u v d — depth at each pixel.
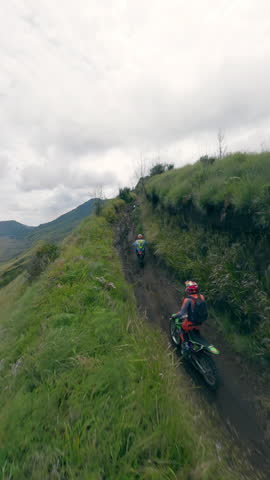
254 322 4.11
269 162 5.77
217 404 3.02
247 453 2.37
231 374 3.56
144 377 2.79
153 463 1.82
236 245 5.21
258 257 4.64
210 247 6.32
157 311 5.65
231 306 4.60
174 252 7.78
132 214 19.08
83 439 1.96
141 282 7.41
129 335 3.80
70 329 3.74
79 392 2.48
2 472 1.77
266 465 2.25
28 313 5.15
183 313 3.76
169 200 10.14
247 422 2.74
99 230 13.73
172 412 2.27
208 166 8.98
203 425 2.65
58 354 3.10
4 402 2.62
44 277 7.59
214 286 5.15
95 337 3.57
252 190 5.02
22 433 2.06
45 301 5.34
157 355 3.50
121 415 2.19
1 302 11.34
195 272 6.11
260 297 4.05
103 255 8.92
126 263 9.42
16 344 3.95
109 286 5.88
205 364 3.45
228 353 4.02
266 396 3.08
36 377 2.90
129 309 5.18
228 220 5.84
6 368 3.41
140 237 9.11
